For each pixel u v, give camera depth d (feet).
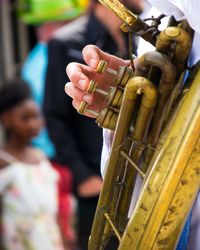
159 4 5.16
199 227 5.50
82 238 13.57
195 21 4.86
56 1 17.46
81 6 17.28
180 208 4.95
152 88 5.03
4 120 13.50
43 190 13.28
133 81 5.06
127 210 5.64
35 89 15.85
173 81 5.04
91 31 13.15
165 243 5.00
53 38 13.35
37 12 18.07
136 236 5.04
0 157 13.34
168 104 5.12
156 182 4.95
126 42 13.15
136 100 5.16
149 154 5.29
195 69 5.06
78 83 5.62
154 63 5.00
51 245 13.30
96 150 13.25
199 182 4.94
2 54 22.16
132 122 5.27
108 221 5.60
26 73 16.14
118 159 5.43
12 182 13.15
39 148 15.49
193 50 5.21
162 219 4.95
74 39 13.19
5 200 13.10
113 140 5.40
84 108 5.70
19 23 22.16
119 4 5.15
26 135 13.46
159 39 4.99
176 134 4.93
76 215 13.64
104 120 5.41
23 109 13.41
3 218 13.10
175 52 5.00
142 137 5.24
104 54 5.86
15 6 21.85
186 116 4.92
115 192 5.58
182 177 4.91
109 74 5.82
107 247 6.71
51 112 13.42
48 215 13.38
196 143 4.88
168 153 4.94
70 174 13.42
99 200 5.65
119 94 5.35
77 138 13.39
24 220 13.14
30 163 13.39
